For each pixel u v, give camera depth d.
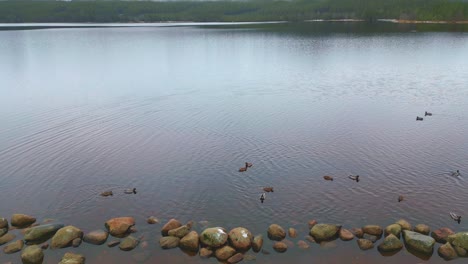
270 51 104.00
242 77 68.31
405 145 35.00
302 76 68.31
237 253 20.56
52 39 143.25
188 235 21.56
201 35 159.38
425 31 155.38
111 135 38.84
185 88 59.94
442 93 54.44
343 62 83.25
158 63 85.38
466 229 22.47
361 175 29.17
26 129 40.62
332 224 22.59
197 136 38.22
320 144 35.50
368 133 38.31
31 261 20.19
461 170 29.78
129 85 62.38
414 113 45.06
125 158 33.16
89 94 56.25
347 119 43.00
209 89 59.06
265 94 55.47
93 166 31.62
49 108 48.66
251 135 38.16
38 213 24.86
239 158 32.62
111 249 21.19
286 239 21.72
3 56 95.56
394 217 23.78
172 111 47.22
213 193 26.94
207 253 20.64
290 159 32.25
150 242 21.73
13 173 30.38
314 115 44.66
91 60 89.94
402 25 196.75
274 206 25.11
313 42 125.00
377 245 21.30
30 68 78.25
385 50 101.88
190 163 31.88
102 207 25.45
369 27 187.88
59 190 27.77
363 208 24.75
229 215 24.23
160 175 29.84
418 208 24.66
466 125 40.38
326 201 25.61
